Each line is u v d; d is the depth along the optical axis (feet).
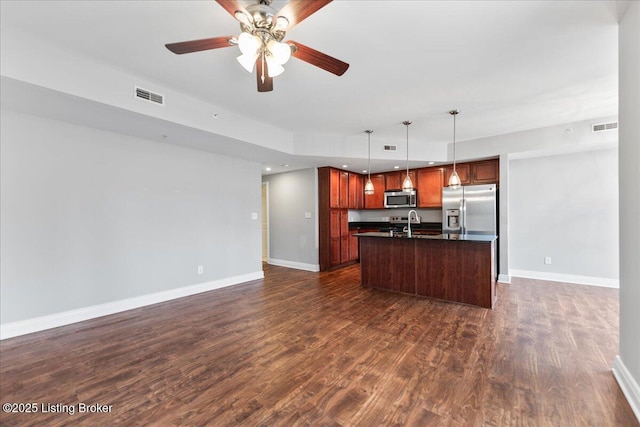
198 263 14.25
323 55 6.10
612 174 14.64
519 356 7.66
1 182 8.95
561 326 9.64
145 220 12.32
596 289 14.21
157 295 12.65
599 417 5.39
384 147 16.76
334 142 16.05
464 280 12.19
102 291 11.03
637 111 5.51
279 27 5.40
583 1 5.84
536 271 16.69
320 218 19.69
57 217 10.00
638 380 5.58
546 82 9.56
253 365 7.35
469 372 6.94
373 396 6.10
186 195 13.82
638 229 5.54
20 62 7.02
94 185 10.86
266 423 5.34
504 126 14.32
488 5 5.99
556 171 16.03
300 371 7.06
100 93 8.37
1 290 8.94
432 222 21.35
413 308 11.63
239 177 16.34
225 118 11.91
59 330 9.62
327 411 5.65
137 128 10.81
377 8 6.05
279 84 9.59
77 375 6.93
